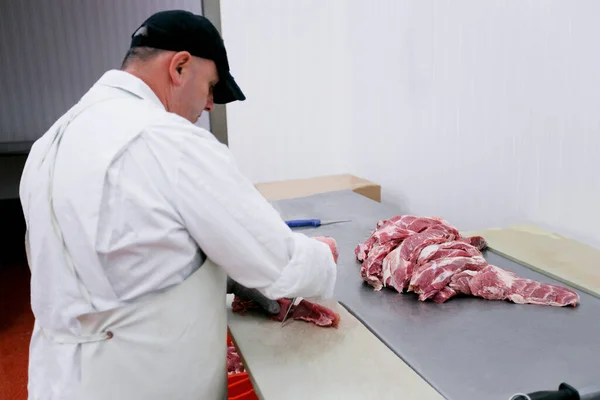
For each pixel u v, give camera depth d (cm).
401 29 270
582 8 168
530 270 153
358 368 107
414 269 143
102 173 92
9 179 457
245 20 315
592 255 162
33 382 107
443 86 244
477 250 151
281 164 349
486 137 220
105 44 468
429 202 268
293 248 108
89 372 99
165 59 109
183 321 102
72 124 102
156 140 95
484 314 128
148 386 101
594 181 172
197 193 95
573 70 175
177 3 466
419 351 112
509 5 199
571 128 178
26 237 106
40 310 101
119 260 95
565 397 88
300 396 98
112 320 97
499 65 207
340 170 364
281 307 129
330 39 336
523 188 204
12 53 450
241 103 327
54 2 445
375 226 203
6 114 464
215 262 105
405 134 281
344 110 348
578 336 116
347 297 140
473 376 102
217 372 112
